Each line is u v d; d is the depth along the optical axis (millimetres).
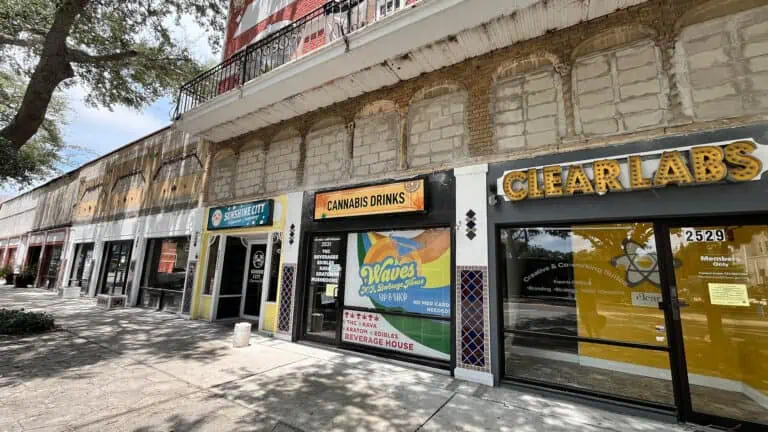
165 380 4555
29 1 8047
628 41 4492
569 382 4402
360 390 4363
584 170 4344
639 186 3953
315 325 6762
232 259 9391
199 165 10266
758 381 3641
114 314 9633
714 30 4035
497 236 4934
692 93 4008
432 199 5543
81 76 9758
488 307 4770
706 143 3789
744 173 3508
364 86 6613
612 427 3488
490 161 5117
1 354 5461
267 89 6832
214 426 3352
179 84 10695
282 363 5434
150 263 11391
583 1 4426
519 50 5238
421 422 3533
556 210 4492
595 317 4570
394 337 5762
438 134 5773
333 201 6707
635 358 4395
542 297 4789
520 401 4098
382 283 6082
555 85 4895
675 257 3953
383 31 5234
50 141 15516
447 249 5488
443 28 5023
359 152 6715
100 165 15461
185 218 10125
